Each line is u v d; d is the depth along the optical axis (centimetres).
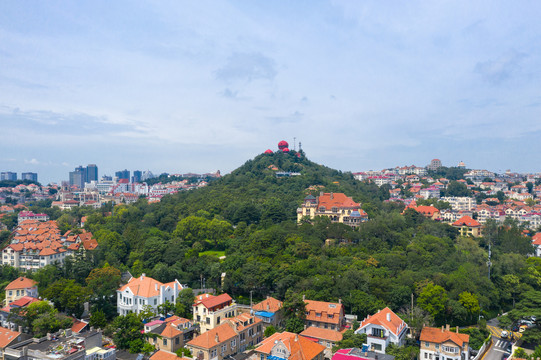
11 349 9812
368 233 19300
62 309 14188
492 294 14688
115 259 19138
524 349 11619
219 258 18925
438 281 14338
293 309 12762
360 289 13812
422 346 11206
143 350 11306
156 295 14250
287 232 18962
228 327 11800
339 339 11519
